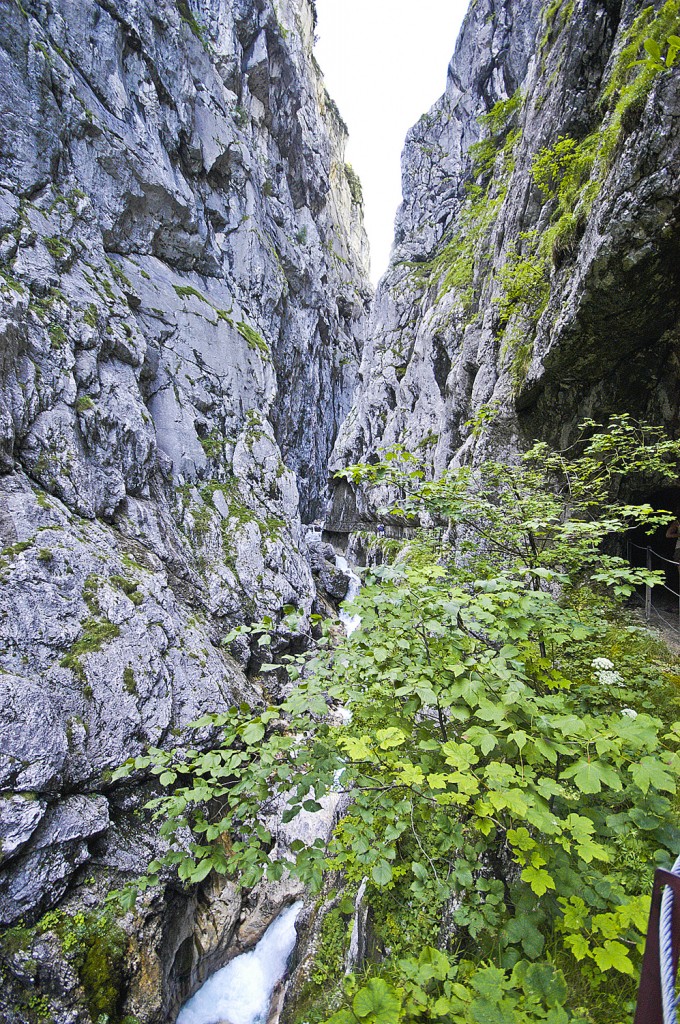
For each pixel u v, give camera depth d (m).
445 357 22.91
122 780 8.32
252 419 22.06
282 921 9.14
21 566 9.06
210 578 14.73
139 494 14.47
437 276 28.03
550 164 10.41
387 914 4.26
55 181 14.60
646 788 1.87
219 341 21.31
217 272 24.38
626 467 5.78
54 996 6.22
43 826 7.06
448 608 2.71
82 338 12.94
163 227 20.41
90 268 14.76
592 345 8.01
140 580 11.31
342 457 34.22
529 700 2.45
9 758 7.01
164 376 17.67
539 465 10.01
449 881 2.95
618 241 6.43
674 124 5.72
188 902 8.49
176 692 10.09
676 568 10.03
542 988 1.95
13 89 13.47
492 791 2.13
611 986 2.57
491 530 5.43
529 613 3.09
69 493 11.23
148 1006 6.98
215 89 25.39
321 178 48.75
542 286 10.96
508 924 2.36
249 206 29.56
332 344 51.66
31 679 8.02
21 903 6.59
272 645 15.02
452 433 17.81
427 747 2.71
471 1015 1.88
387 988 1.91
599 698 3.91
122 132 17.75
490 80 30.03
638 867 2.89
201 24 28.30
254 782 2.62
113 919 7.16
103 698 8.66
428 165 34.84
